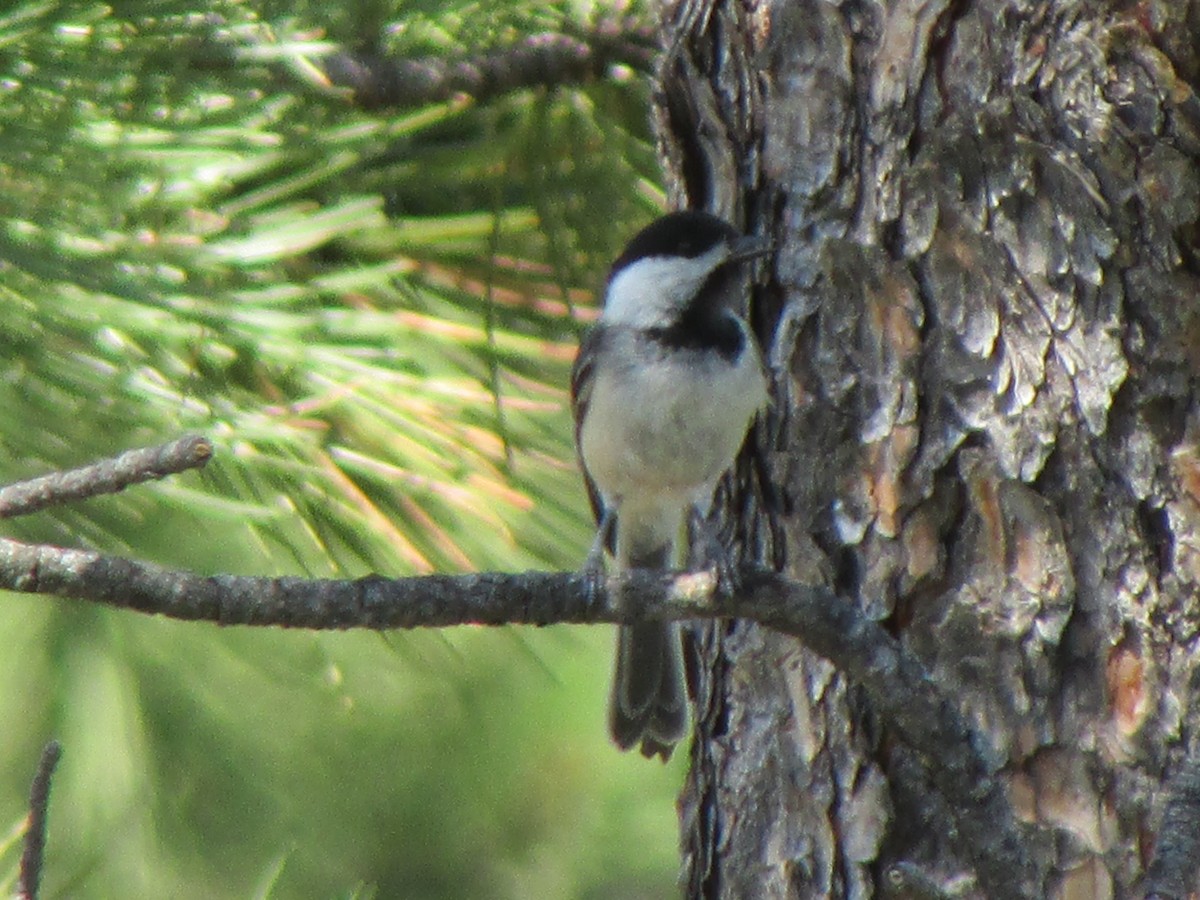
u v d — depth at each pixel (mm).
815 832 6926
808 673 7035
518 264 8961
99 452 7316
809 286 7207
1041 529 6656
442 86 8719
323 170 7801
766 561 7387
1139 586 6543
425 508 7957
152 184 7176
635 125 9484
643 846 11789
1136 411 6637
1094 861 6398
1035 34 6918
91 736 9711
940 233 6934
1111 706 6504
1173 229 6707
